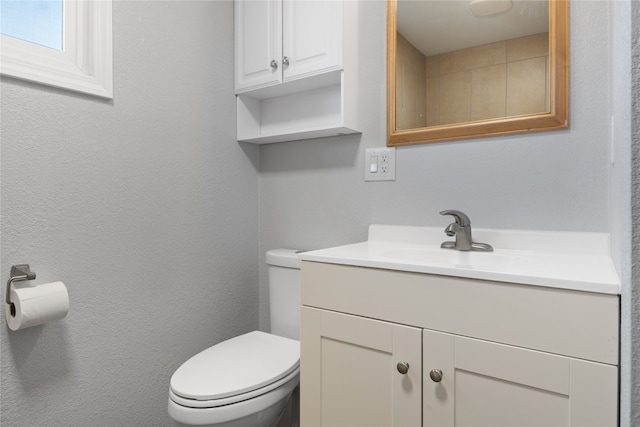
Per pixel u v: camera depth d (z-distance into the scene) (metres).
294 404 1.60
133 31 1.35
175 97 1.50
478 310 0.85
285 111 1.77
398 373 0.95
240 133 1.76
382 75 1.50
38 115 1.12
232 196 1.74
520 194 1.24
